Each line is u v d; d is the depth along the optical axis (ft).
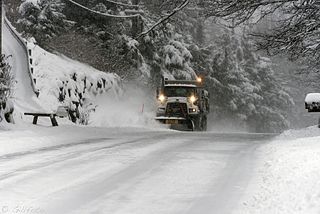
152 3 217.77
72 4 205.05
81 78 163.02
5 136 76.23
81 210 36.81
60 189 43.68
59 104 140.36
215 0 111.24
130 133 98.63
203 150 69.41
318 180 36.47
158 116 149.59
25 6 175.22
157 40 241.35
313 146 56.80
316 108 83.71
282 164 48.11
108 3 214.48
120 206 38.01
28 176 49.08
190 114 147.74
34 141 75.41
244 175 49.88
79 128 101.40
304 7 102.27
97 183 46.21
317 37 106.52
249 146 75.15
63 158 60.90
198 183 46.26
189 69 246.06
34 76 141.28
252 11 109.09
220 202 39.06
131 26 229.86
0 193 41.93
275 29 110.42
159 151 67.87
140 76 212.02
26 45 144.15
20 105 121.90
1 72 97.25
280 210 32.68
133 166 55.21
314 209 30.48
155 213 36.11
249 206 36.60
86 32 201.67
